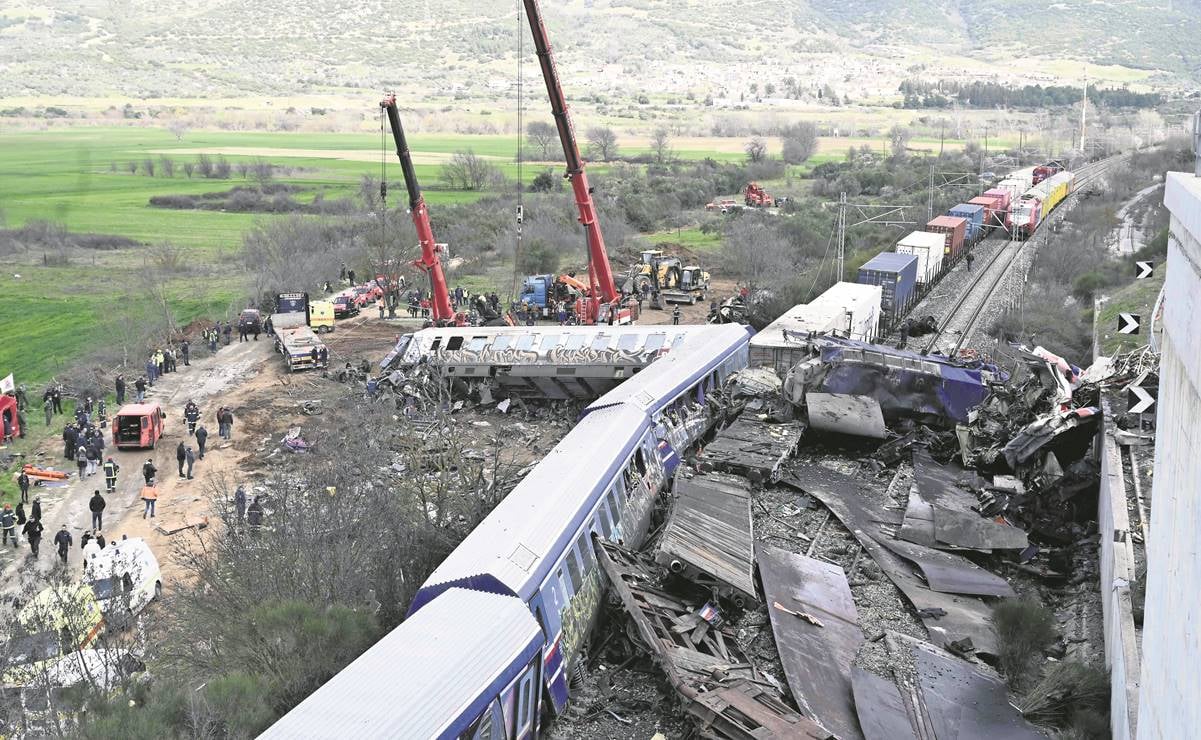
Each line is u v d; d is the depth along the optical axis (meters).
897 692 23.30
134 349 65.25
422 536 29.44
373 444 40.12
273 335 71.31
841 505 34.44
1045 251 79.94
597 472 28.89
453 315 63.84
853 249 93.06
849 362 41.00
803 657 24.27
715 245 107.56
